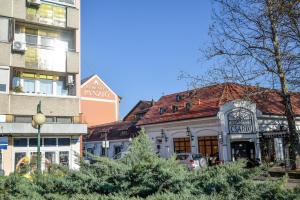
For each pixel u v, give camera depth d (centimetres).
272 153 3095
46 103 2283
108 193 538
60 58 2383
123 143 4519
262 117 3228
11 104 2169
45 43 2398
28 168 791
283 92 2058
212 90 2377
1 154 2152
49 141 2330
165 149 3659
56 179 619
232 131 3108
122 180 536
